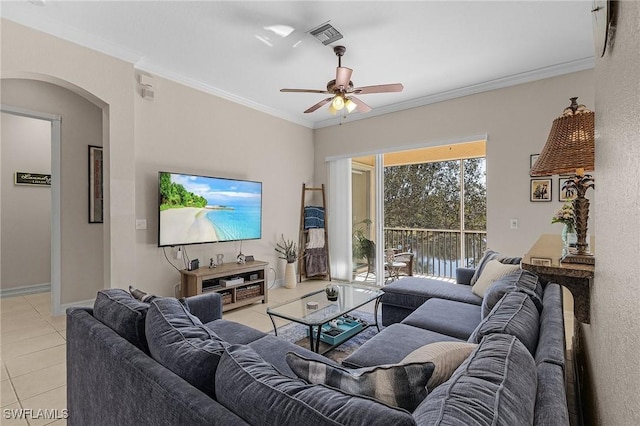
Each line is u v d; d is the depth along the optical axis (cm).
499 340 109
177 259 380
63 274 362
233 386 94
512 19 264
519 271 237
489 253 333
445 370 111
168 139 368
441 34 286
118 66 316
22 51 256
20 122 453
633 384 53
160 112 361
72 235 370
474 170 532
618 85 65
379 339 198
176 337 122
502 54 322
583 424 139
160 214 346
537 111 362
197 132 397
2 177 438
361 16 260
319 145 563
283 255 513
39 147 468
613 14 68
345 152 529
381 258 510
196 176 381
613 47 70
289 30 280
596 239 103
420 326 228
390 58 330
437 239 570
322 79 387
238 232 429
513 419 73
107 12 256
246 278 418
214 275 368
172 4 246
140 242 347
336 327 288
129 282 322
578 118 132
